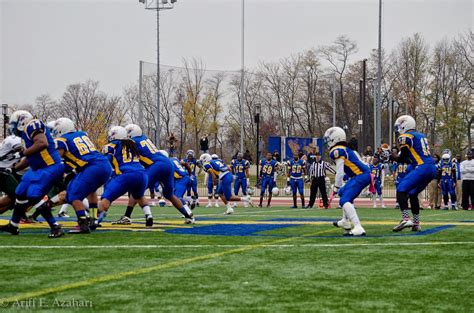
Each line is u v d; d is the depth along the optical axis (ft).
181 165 90.33
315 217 85.40
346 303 28.86
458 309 27.89
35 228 62.18
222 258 41.55
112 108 266.57
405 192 59.47
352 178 57.16
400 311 27.50
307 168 181.47
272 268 37.68
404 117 60.90
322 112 298.15
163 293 30.68
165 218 81.20
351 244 49.14
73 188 56.29
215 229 62.13
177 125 211.00
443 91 272.92
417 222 60.03
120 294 30.40
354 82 309.42
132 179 62.39
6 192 60.70
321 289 31.81
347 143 58.03
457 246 47.88
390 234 57.06
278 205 130.00
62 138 55.77
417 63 282.15
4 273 35.70
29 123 52.11
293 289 31.76
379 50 171.22
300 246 47.83
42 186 52.75
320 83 296.51
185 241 51.06
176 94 209.26
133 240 51.60
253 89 280.72
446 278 34.78
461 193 121.08
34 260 40.37
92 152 56.59
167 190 68.69
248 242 50.47
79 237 53.62
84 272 36.11
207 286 32.37
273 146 206.90
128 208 68.64
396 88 293.02
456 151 262.67
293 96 292.81
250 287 32.19
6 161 60.64
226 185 97.09
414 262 40.14
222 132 237.45
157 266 38.22
